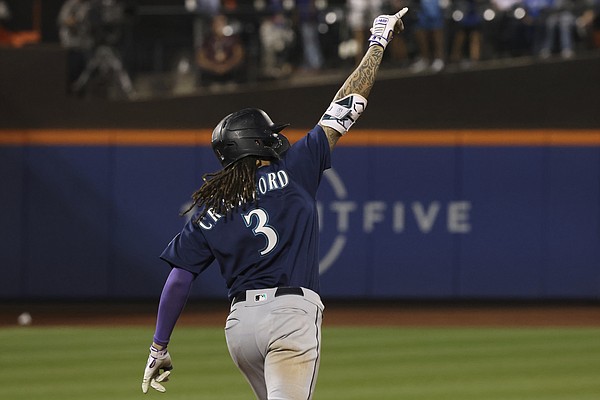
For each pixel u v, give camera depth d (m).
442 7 58.38
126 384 33.72
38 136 57.22
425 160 57.97
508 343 44.91
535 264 58.16
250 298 15.12
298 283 15.16
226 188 15.57
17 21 63.34
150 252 57.59
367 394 32.03
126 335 47.41
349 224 58.06
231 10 58.91
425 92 57.75
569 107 57.78
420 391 32.62
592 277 58.16
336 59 59.00
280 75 59.09
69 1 59.41
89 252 57.56
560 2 59.53
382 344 44.38
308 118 57.38
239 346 15.13
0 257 57.19
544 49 59.03
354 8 56.97
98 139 57.41
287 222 15.34
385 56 59.69
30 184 57.25
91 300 57.84
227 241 15.40
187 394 31.80
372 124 57.91
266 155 15.73
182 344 44.09
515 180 57.94
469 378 35.25
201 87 58.84
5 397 31.34
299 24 58.75
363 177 58.00
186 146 57.56
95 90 57.94
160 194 57.56
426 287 58.31
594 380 35.03
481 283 58.28
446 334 48.16
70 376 35.44
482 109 57.88
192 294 57.81
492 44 59.03
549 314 56.28
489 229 58.12
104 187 57.53
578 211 57.91
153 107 57.53
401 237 58.16
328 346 43.69
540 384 34.12
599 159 57.91
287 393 14.41
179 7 66.06
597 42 59.19
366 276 58.19
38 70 57.09
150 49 61.44
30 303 57.69
